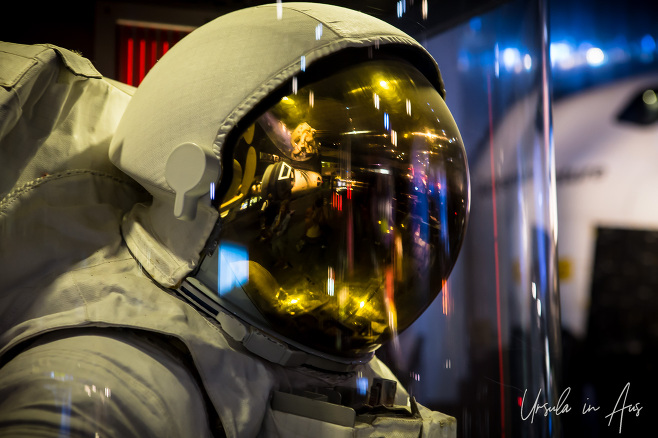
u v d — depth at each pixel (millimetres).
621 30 2131
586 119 2156
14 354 638
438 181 666
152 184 657
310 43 629
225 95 628
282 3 719
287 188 617
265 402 641
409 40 704
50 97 735
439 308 1032
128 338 608
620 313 2037
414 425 656
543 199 957
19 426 505
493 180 991
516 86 978
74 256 688
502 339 972
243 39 659
